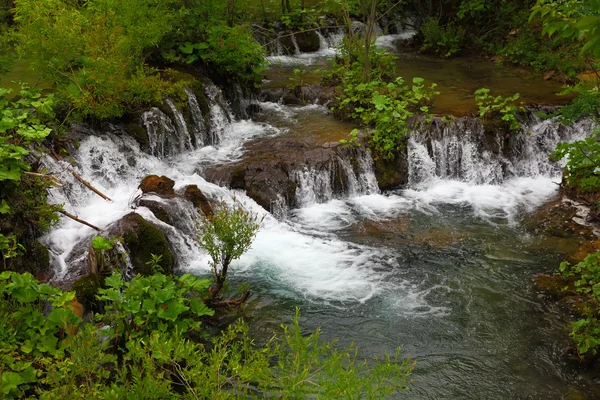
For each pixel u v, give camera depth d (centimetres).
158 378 494
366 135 1145
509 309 770
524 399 624
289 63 1611
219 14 1395
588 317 702
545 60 1559
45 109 896
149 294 640
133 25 1104
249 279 824
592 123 1188
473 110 1251
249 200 1000
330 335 716
